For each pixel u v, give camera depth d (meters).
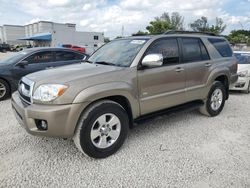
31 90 3.34
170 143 4.11
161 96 4.23
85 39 66.25
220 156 3.68
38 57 7.55
